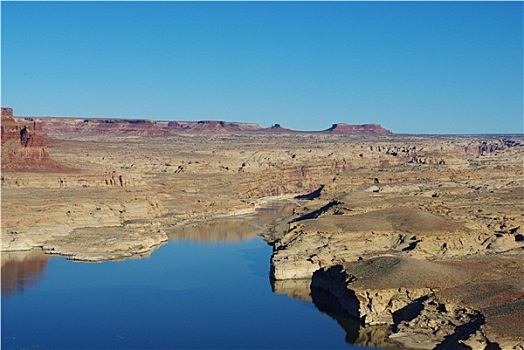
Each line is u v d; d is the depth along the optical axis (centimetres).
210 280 14750
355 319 11712
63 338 10844
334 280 13312
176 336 10981
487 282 11750
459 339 9738
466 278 12119
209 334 11081
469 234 16150
